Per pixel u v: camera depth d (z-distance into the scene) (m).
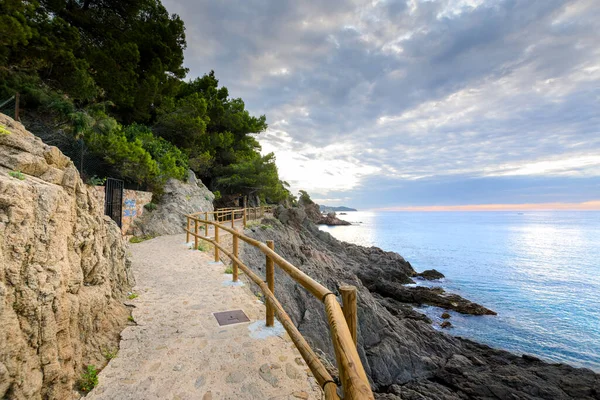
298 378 2.65
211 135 27.09
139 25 18.22
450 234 86.81
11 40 9.44
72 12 15.41
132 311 4.10
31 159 2.64
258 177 28.03
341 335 1.35
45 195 2.24
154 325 3.69
